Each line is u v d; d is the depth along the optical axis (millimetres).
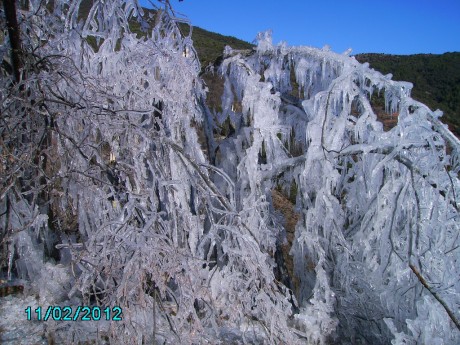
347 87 3521
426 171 3262
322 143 3438
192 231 3238
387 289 3307
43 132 2928
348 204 3805
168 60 3584
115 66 3486
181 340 2668
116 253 2596
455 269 3184
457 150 3291
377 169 3334
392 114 3602
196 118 3939
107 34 3812
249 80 3867
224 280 3072
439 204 3309
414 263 3105
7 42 3184
